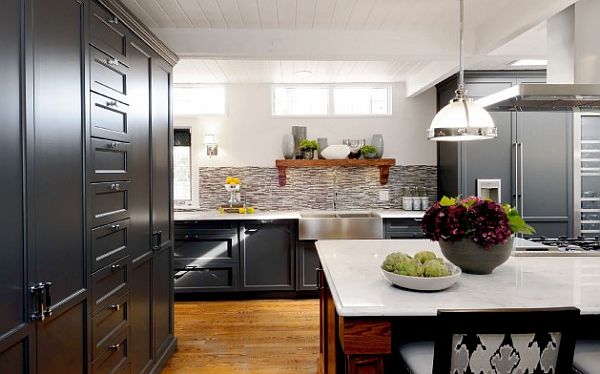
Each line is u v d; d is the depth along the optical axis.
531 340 1.38
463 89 2.44
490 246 2.04
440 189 5.44
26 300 1.56
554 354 1.39
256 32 3.56
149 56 2.86
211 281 4.83
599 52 2.76
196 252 4.83
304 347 3.49
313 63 4.62
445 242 2.14
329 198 5.54
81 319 1.97
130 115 2.54
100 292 2.15
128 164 2.51
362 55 3.62
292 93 5.62
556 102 2.80
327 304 2.46
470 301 1.71
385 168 5.46
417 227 4.90
